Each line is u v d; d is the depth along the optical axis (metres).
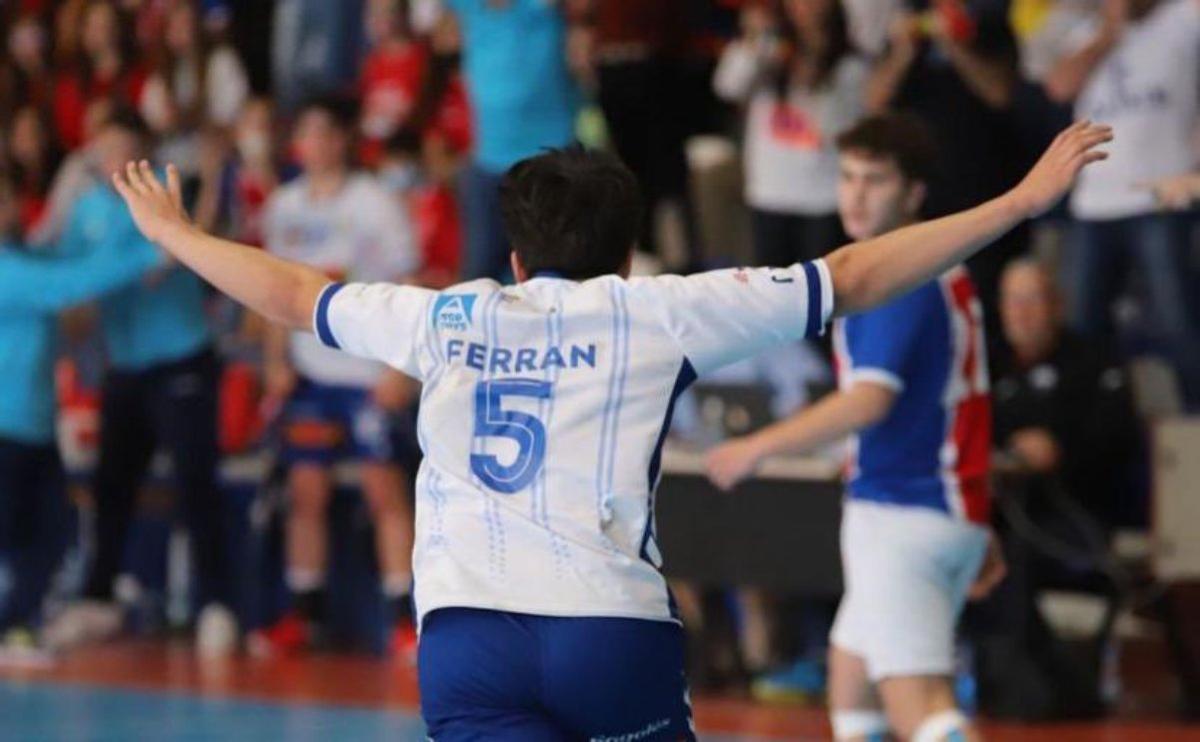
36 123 36.84
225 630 32.28
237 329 34.53
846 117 30.34
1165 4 28.77
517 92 31.88
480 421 10.99
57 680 29.55
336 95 32.03
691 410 27.62
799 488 25.89
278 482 31.94
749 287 11.01
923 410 15.98
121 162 31.70
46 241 33.53
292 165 35.19
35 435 32.09
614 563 10.70
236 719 25.98
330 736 24.64
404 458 30.94
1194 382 29.05
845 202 16.36
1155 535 25.98
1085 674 25.27
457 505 10.94
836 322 16.28
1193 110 28.77
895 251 10.97
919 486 15.98
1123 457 26.28
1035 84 29.92
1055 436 25.89
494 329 11.12
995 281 28.89
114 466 32.44
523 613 10.63
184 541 33.66
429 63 34.75
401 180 34.00
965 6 29.38
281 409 31.48
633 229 11.58
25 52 40.50
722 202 32.69
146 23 38.56
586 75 32.81
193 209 35.16
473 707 10.77
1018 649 25.09
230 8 39.19
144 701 27.55
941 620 15.97
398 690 28.30
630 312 11.02
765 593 27.42
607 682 10.60
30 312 31.81
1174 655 25.98
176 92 36.62
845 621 16.42
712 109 33.69
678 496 26.62
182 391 31.78
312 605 31.73
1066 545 25.28
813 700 26.56
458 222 33.53
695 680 27.33
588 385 10.93
